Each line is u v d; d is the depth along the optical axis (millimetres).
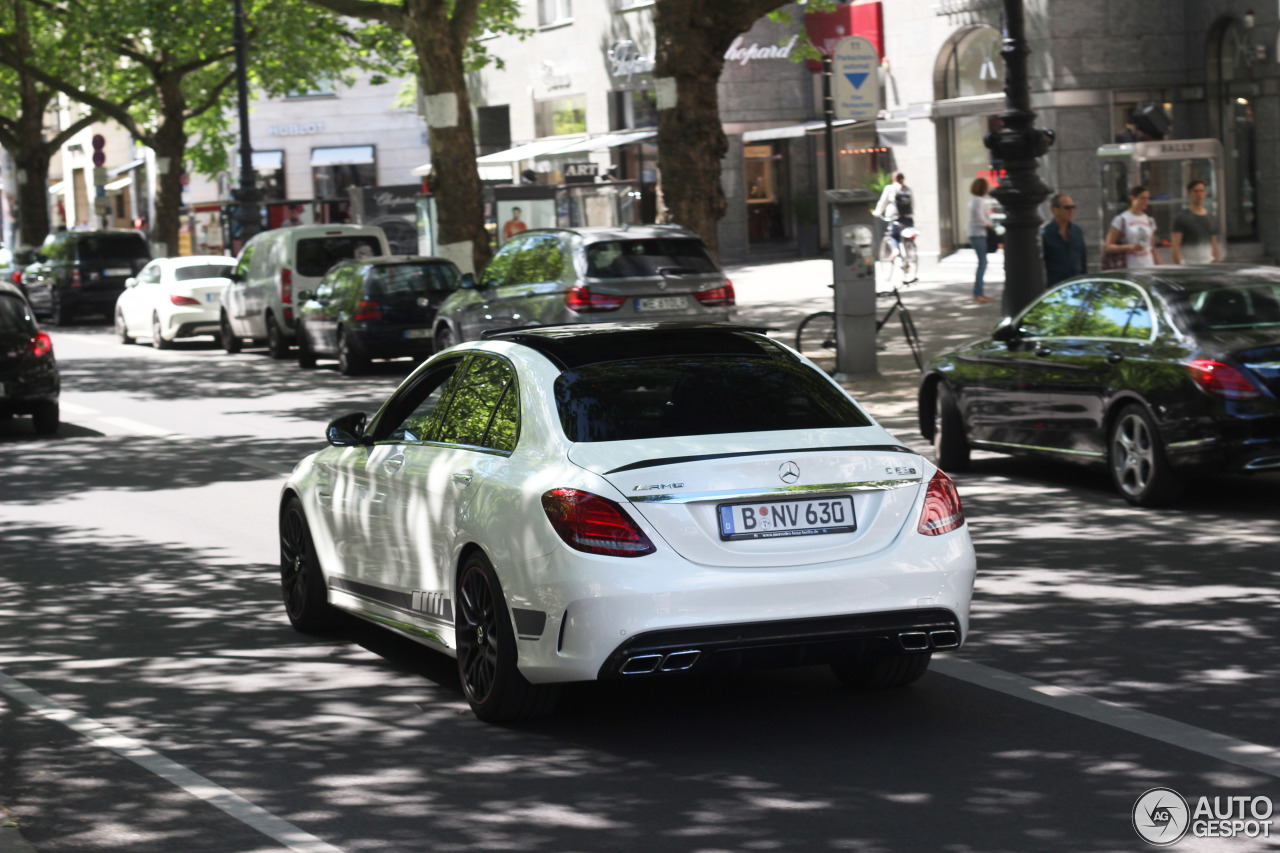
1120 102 32875
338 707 7406
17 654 8617
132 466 16172
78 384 25062
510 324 21312
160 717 7289
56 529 12664
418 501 7605
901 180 36594
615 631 6379
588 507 6473
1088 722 6762
